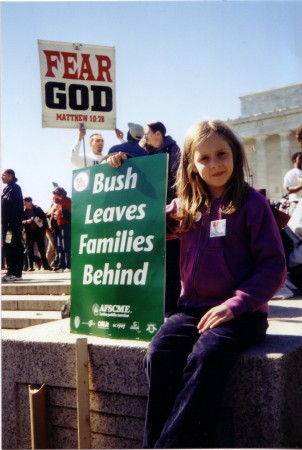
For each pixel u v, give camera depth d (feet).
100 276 10.62
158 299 9.79
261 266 8.36
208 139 8.79
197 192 9.14
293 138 134.82
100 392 9.79
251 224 8.48
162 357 8.21
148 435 8.05
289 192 22.20
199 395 7.53
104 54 17.75
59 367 10.07
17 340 10.52
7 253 28.09
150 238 10.07
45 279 27.76
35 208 37.24
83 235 11.07
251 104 139.33
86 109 17.78
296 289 16.19
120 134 21.45
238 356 8.28
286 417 8.20
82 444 9.64
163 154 10.19
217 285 8.60
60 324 12.40
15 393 10.61
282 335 9.61
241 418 8.34
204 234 8.89
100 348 9.70
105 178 10.96
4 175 28.14
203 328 8.10
